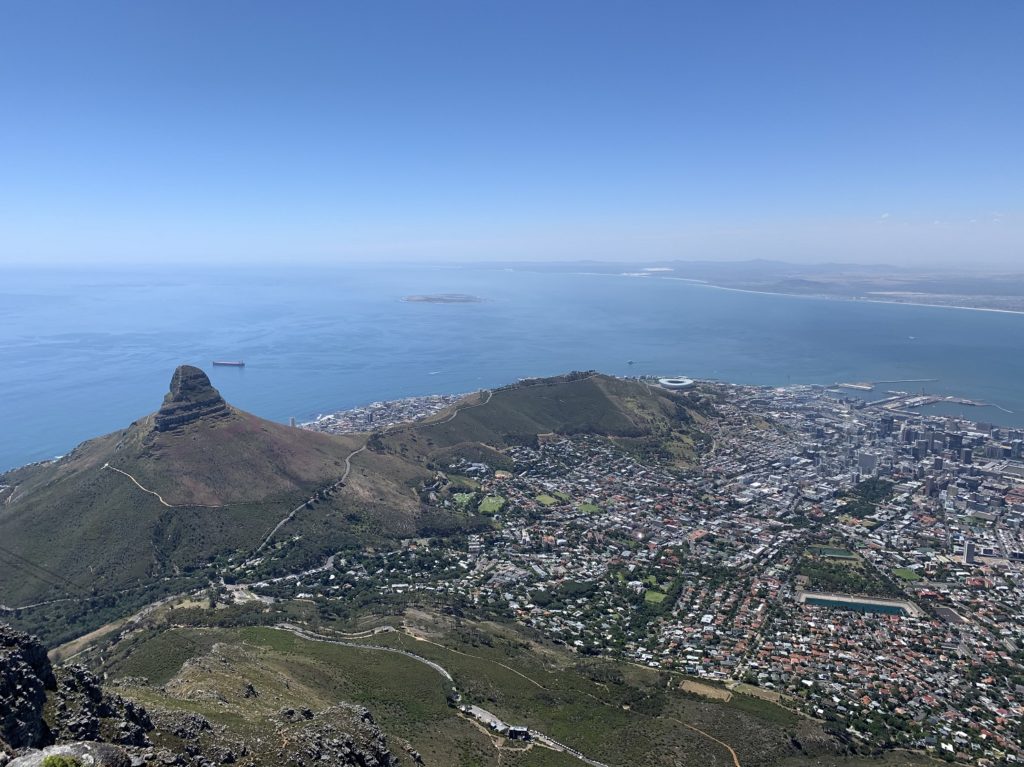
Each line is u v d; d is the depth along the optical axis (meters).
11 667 50.50
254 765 56.75
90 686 56.38
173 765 50.31
